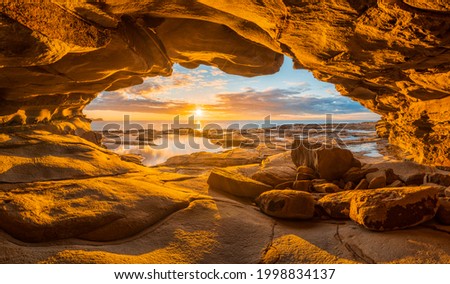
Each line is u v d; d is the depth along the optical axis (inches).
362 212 145.6
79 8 162.4
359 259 122.3
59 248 123.3
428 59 172.6
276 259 126.6
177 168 366.3
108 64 251.6
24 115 308.7
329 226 159.9
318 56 203.3
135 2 184.1
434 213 145.7
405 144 452.8
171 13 235.1
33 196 154.4
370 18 138.9
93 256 118.6
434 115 305.4
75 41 177.9
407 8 120.9
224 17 232.8
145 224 149.1
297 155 311.9
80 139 289.9
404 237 131.7
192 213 165.0
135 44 247.6
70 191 165.2
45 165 200.8
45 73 236.1
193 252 130.3
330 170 249.6
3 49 158.1
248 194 214.7
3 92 263.9
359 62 195.0
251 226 156.0
